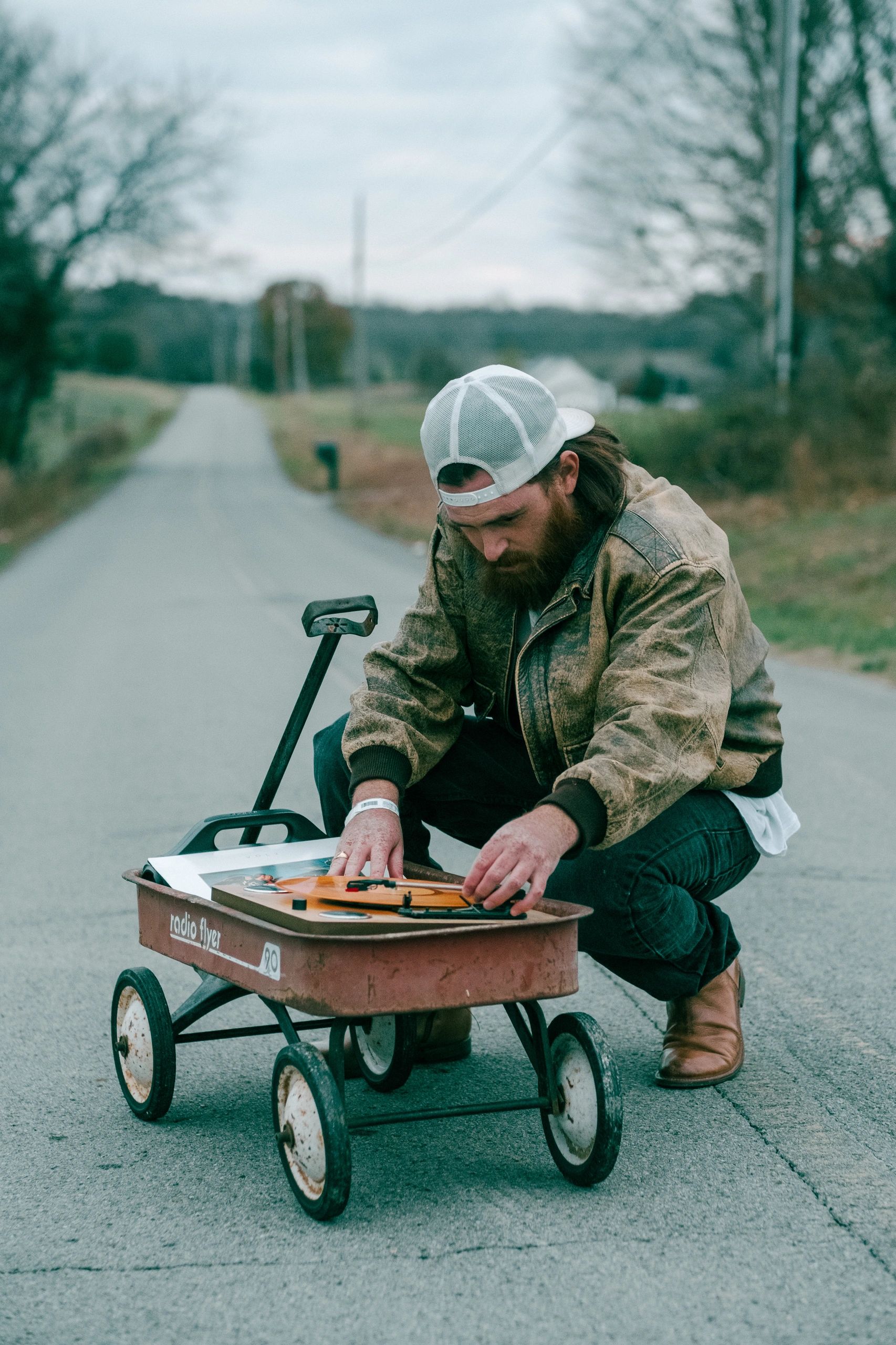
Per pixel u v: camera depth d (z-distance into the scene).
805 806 6.24
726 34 27.58
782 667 10.55
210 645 12.11
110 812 6.39
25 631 13.84
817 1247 2.45
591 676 2.89
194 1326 2.23
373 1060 3.24
